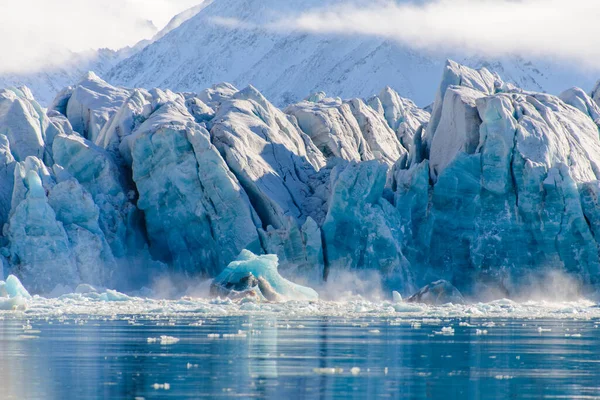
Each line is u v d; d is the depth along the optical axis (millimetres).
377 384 92000
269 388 89375
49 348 119000
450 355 113562
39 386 90125
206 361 106562
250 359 108375
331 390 88625
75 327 152750
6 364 104250
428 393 87812
